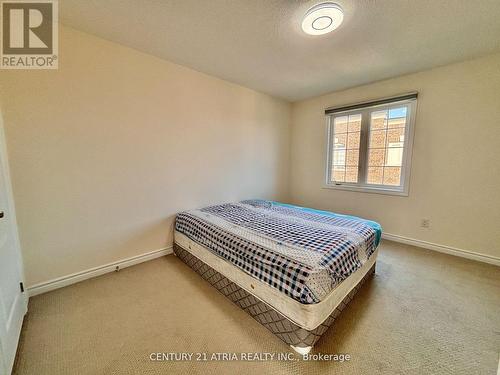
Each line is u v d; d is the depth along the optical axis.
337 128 3.44
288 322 1.29
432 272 2.12
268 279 1.40
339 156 3.46
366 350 1.27
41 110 1.68
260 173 3.56
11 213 1.50
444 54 2.16
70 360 1.20
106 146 2.02
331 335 1.37
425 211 2.67
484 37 1.86
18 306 1.39
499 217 2.23
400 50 2.09
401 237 2.88
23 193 1.64
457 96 2.36
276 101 3.65
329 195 3.57
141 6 1.52
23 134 1.62
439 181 2.54
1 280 1.17
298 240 1.66
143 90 2.20
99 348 1.28
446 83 2.41
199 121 2.69
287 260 1.37
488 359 1.21
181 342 1.33
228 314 1.58
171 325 1.46
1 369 1.02
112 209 2.10
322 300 1.26
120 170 2.12
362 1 1.44
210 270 1.95
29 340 1.32
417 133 2.64
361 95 3.07
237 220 2.21
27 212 1.67
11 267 1.36
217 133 2.90
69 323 1.46
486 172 2.27
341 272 1.44
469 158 2.35
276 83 2.99
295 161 4.00
